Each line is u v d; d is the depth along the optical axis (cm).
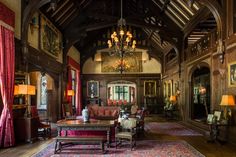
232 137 692
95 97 1838
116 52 1046
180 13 1135
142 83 1855
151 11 1274
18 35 742
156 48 1797
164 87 1770
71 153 581
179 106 1337
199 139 780
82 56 1802
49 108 1197
